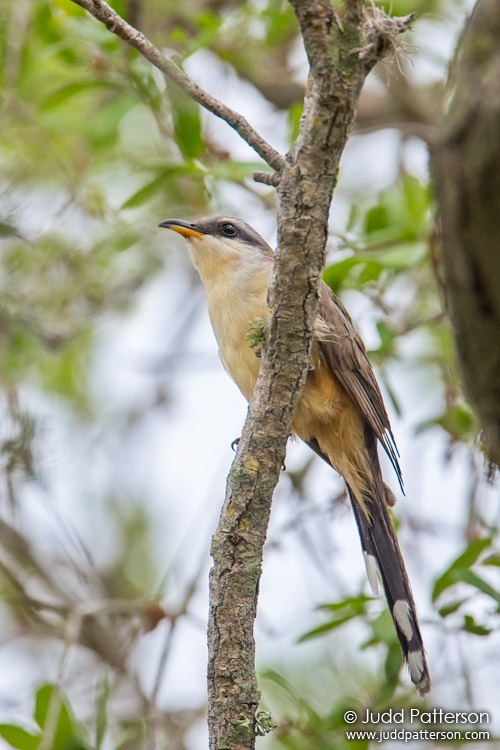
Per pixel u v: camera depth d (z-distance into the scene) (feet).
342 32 18.83
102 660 41.39
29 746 29.43
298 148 19.84
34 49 41.75
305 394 31.17
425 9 40.32
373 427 30.86
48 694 30.07
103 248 42.96
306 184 19.90
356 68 18.95
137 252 48.60
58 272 42.93
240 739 20.98
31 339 43.16
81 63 40.57
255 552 21.89
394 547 30.86
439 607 30.99
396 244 36.65
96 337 51.57
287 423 22.03
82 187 42.37
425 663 28.66
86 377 51.26
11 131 42.14
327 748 30.91
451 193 17.35
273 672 32.48
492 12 17.24
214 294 32.99
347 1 18.79
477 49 17.25
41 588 44.19
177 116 35.29
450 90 17.94
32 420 38.19
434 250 20.70
